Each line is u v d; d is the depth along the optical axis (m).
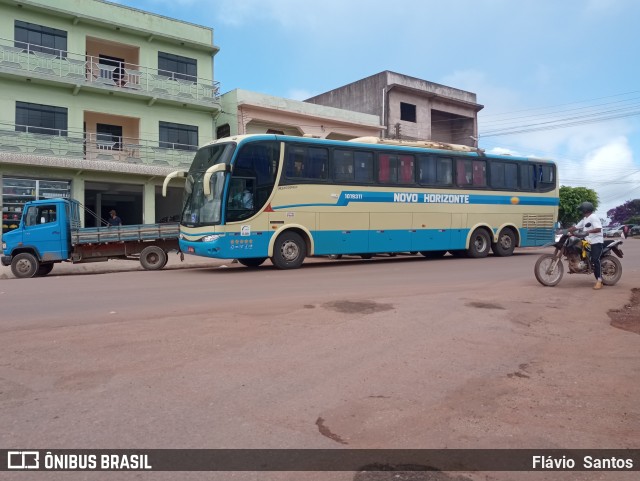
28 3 21.70
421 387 4.61
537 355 5.65
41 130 22.08
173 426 3.76
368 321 6.95
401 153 16.64
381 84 34.62
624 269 14.12
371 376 4.87
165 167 24.47
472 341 6.12
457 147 18.05
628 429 3.81
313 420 3.89
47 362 5.21
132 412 4.00
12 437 3.58
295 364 5.17
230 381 4.68
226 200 13.59
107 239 16.06
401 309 7.73
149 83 24.91
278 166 14.36
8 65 20.88
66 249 15.75
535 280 11.48
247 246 13.84
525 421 3.93
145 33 24.92
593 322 7.23
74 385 4.57
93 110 23.42
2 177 20.94
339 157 15.45
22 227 15.62
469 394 4.46
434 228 17.23
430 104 36.31
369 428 3.77
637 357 5.61
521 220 19.44
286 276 12.59
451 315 7.39
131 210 27.88
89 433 3.64
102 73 24.22
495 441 3.59
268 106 27.28
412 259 18.64
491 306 8.09
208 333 6.30
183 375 4.83
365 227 15.77
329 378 4.79
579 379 4.89
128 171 23.34
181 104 25.69
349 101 36.69
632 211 79.44
